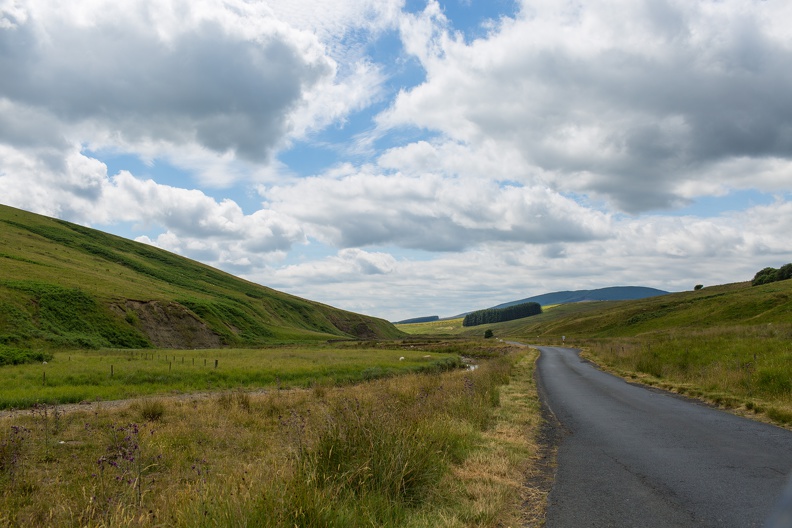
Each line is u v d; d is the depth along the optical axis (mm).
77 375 26234
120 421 13961
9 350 33844
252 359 44062
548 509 5816
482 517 5371
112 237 146750
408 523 5090
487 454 8383
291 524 4344
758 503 5789
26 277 67812
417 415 9148
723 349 22844
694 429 10812
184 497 5234
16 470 8203
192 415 14938
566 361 39625
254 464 8211
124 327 67438
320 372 33312
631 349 34312
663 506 5777
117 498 5895
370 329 189625
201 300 103688
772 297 75375
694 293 131375
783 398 13578
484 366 32062
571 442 9836
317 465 6086
